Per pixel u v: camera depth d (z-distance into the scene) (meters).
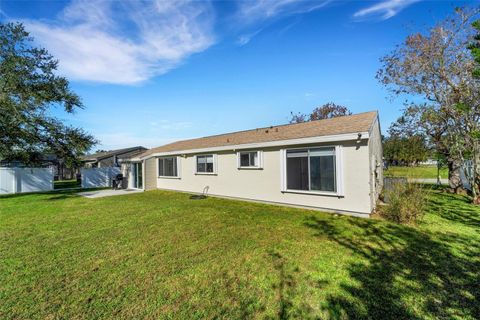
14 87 14.15
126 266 4.13
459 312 2.78
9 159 16.97
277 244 5.11
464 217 7.15
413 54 11.98
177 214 8.23
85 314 2.85
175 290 3.35
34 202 11.66
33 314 2.86
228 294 3.23
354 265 4.02
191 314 2.82
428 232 5.72
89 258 4.50
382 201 9.40
